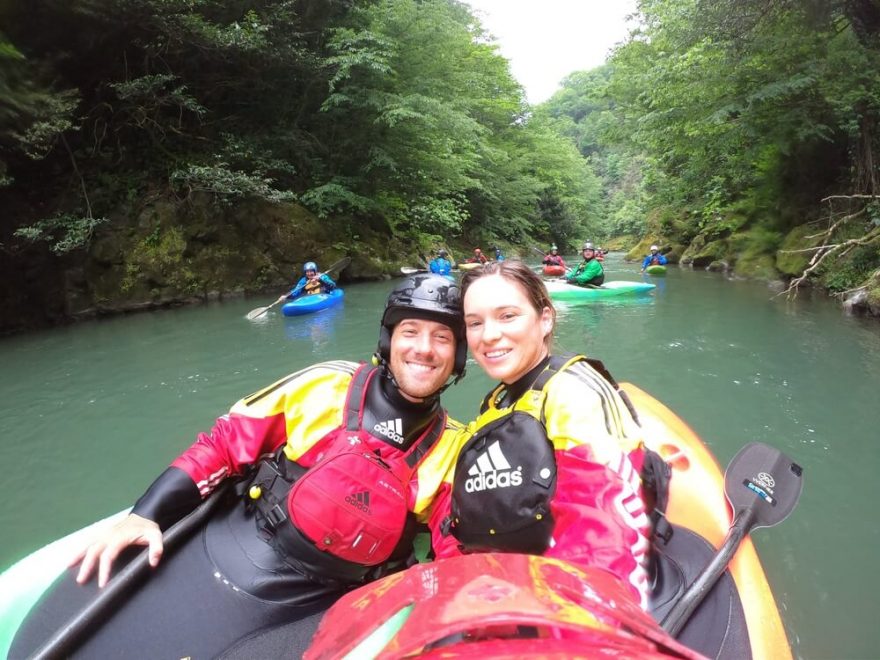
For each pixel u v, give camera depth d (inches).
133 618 55.4
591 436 45.8
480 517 52.6
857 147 339.0
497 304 52.9
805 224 383.9
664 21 449.7
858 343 201.2
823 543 88.4
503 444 52.3
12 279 296.7
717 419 137.2
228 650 55.4
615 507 42.9
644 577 41.1
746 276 420.8
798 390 155.3
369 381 62.2
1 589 60.4
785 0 324.8
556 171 1022.4
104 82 349.7
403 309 56.7
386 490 57.8
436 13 487.8
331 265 422.9
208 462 63.3
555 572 32.4
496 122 838.5
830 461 114.6
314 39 444.1
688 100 388.8
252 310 318.0
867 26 320.8
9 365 210.1
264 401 63.1
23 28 307.0
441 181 589.6
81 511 102.9
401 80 492.7
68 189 333.7
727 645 51.0
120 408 154.9
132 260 340.8
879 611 73.2
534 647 23.1
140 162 371.6
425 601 29.5
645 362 186.7
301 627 58.9
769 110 363.6
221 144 406.0
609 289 339.3
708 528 70.7
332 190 434.9
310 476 57.3
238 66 404.5
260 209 399.9
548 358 54.9
